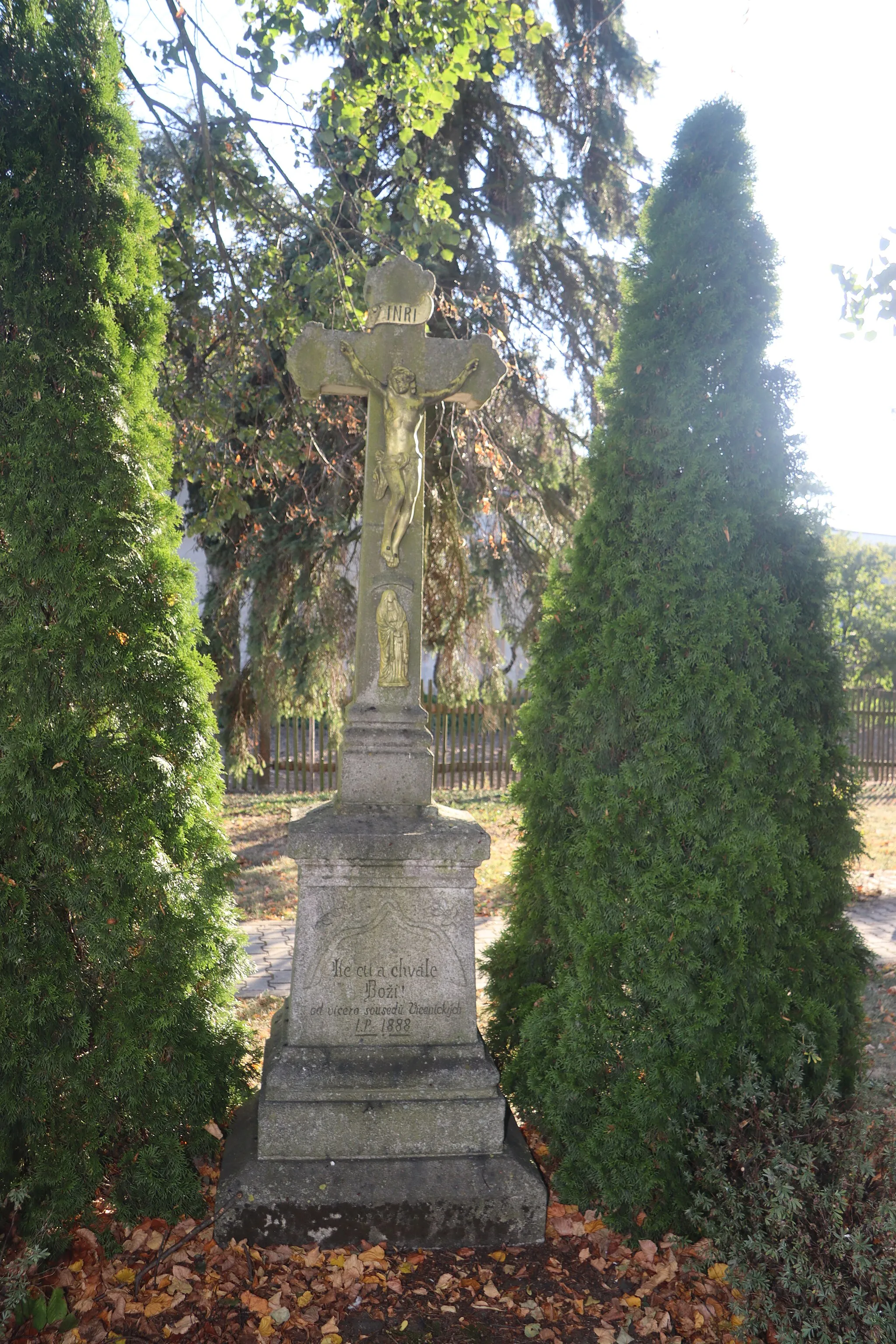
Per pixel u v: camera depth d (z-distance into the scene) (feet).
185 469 25.48
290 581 38.83
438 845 11.86
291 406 32.01
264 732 49.65
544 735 13.66
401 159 22.09
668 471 12.33
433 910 12.16
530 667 13.94
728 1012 11.94
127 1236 11.34
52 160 11.35
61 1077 11.26
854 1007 12.69
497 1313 10.50
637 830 12.19
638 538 12.64
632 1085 11.95
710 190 12.45
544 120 39.86
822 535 12.69
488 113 38.73
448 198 37.65
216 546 40.34
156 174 29.40
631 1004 12.07
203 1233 11.50
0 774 10.97
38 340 11.16
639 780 12.09
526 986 14.26
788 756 11.95
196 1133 12.21
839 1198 10.18
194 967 12.00
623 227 40.34
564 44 37.60
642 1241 11.51
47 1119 11.32
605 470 12.91
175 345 24.85
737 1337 9.96
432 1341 10.01
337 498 37.45
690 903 11.69
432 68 19.24
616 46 38.01
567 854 13.10
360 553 12.94
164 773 11.66
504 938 15.11
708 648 11.95
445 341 12.87
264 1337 9.92
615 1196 11.70
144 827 11.46
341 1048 12.06
